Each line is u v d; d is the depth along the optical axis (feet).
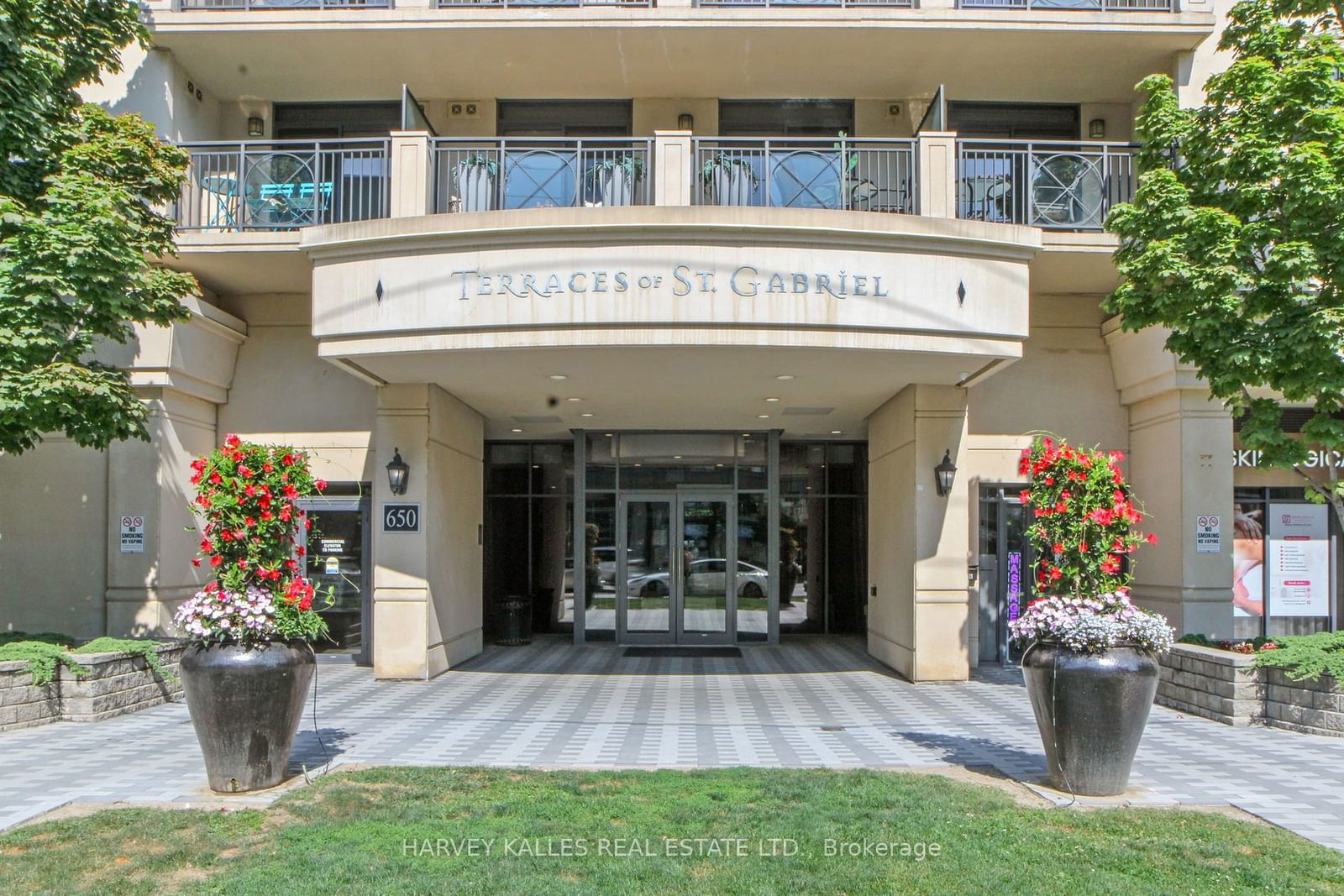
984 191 42.27
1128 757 22.30
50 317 31.37
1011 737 29.94
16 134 31.76
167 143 36.04
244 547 22.85
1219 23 43.55
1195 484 40.45
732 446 55.88
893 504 44.83
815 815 20.11
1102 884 16.29
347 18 43.19
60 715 31.73
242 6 46.09
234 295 46.11
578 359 34.45
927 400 40.96
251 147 47.03
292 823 19.60
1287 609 43.96
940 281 33.04
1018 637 23.43
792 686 40.50
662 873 16.67
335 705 35.35
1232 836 19.13
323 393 45.70
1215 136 31.65
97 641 34.50
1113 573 23.59
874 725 32.01
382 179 41.57
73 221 30.71
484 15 43.01
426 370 37.42
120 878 16.49
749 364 35.45
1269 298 30.32
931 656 41.06
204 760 23.47
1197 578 40.27
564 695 37.91
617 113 49.21
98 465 41.73
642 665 46.80
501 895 15.64
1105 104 48.32
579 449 55.77
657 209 31.78
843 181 36.17
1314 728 29.84
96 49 36.32
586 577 55.88
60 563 41.55
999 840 18.63
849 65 45.65
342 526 46.57
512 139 36.68
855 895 15.84
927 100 48.21
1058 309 45.60
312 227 34.27
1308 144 28.45
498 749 27.91
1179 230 31.35
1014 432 45.39
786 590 59.16
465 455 47.14
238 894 15.64
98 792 22.52
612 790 22.27
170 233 35.94
